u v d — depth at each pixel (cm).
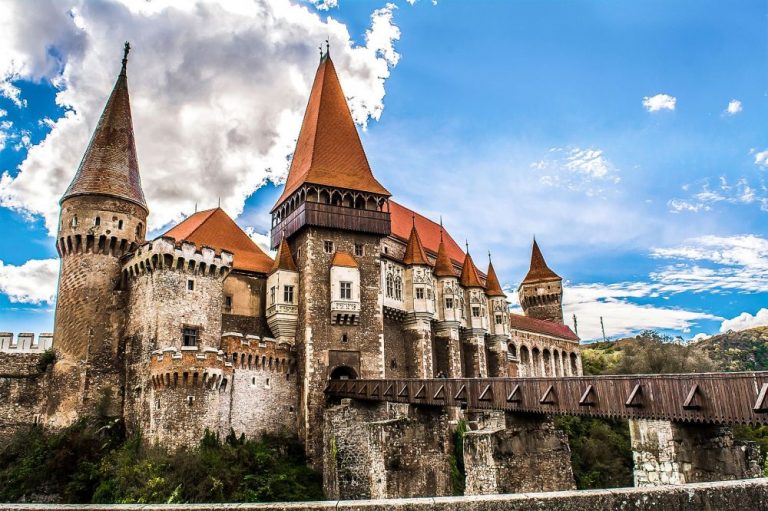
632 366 8906
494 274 7825
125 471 3781
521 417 3055
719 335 15950
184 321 4725
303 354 5250
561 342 9656
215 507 801
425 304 6162
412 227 6931
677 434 2331
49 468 4047
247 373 4831
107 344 4850
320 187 5762
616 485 5328
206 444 4119
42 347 4984
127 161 5412
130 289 4994
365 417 4619
